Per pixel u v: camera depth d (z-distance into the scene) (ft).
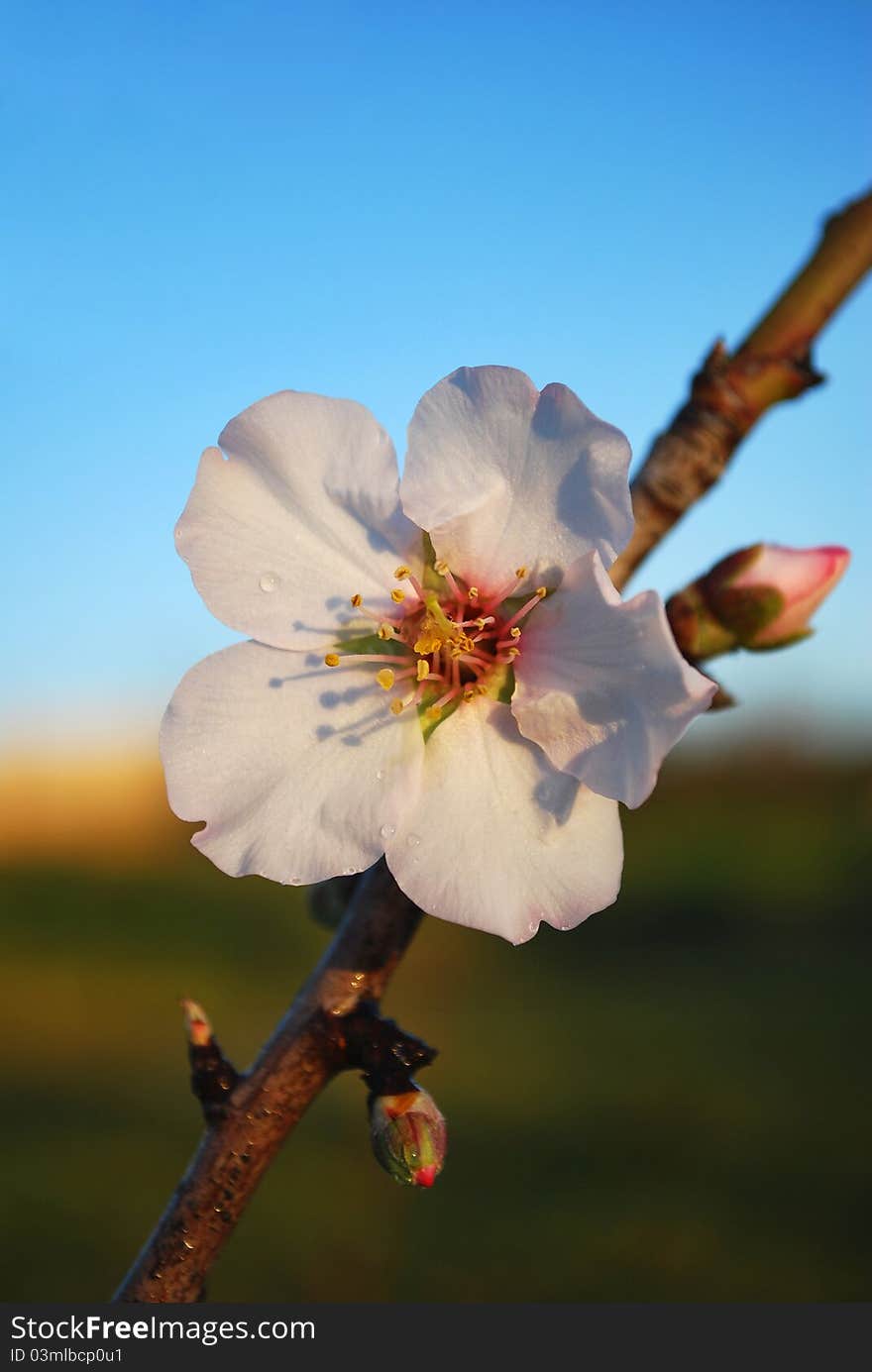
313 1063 0.43
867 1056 2.00
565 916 0.42
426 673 0.44
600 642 0.43
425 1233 1.40
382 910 0.44
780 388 0.48
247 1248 1.40
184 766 0.43
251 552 0.44
